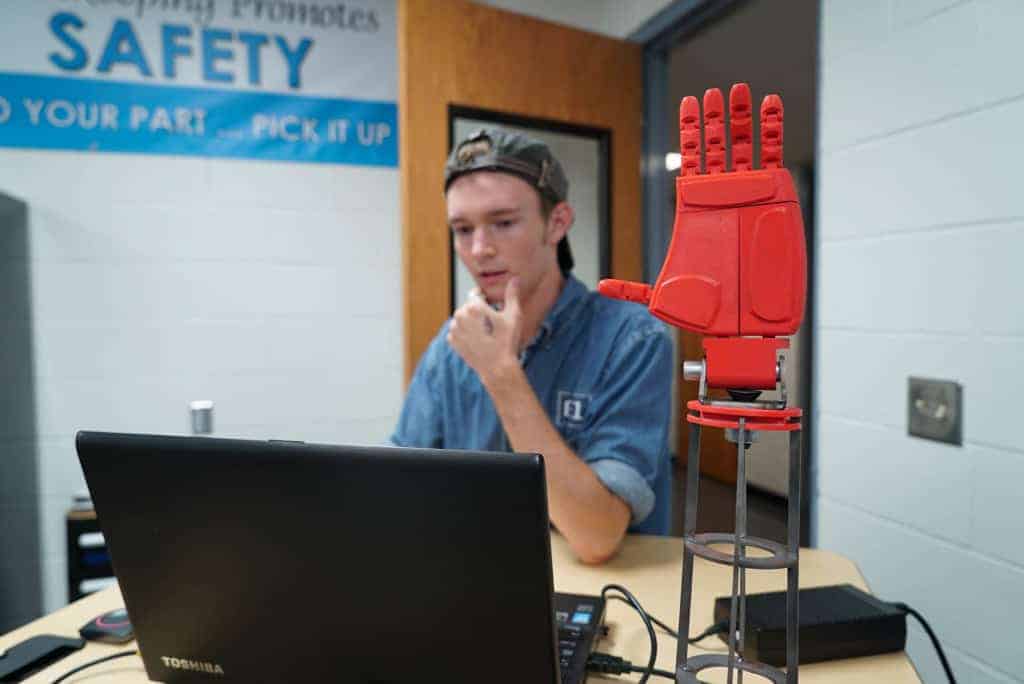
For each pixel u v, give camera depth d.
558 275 1.19
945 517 1.13
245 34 2.11
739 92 0.47
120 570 0.54
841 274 1.36
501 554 0.45
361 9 2.20
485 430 1.21
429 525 0.45
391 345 2.28
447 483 0.44
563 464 0.90
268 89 2.14
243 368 2.16
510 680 0.48
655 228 2.32
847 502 1.35
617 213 2.23
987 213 1.04
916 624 1.19
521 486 0.43
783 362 0.47
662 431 1.06
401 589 0.48
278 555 0.49
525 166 1.00
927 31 1.14
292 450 0.46
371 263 2.25
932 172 1.14
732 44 2.75
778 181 0.46
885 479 1.25
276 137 2.15
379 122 2.23
